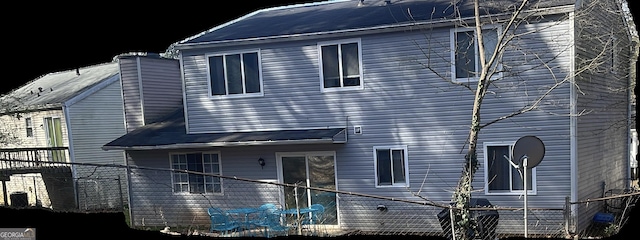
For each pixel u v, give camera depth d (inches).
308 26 456.8
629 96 541.0
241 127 462.3
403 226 419.8
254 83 456.1
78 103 705.6
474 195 399.5
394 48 413.7
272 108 451.5
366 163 429.1
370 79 422.6
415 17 414.6
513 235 391.2
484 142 397.1
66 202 692.1
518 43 381.7
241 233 422.6
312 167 446.0
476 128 270.2
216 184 472.7
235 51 457.1
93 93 726.5
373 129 425.1
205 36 492.1
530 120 384.5
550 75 376.8
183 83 477.1
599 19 430.6
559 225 378.6
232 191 466.0
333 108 434.3
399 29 404.8
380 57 418.0
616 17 477.4
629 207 426.9
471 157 269.7
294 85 443.5
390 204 423.5
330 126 436.1
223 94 466.0
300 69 440.8
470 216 267.3
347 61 428.1
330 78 434.0
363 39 421.7
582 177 393.4
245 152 461.1
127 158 497.0
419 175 415.2
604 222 393.7
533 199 388.5
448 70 400.2
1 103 813.9
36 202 749.9
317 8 573.0
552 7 365.1
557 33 373.1
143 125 553.9
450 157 405.4
